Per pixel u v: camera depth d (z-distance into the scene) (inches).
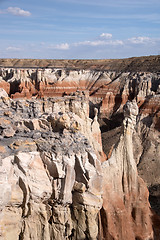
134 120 920.9
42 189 519.5
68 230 574.9
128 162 898.7
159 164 2484.0
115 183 871.7
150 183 2220.7
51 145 558.3
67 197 546.3
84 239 580.7
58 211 545.6
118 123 3897.6
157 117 3206.2
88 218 571.8
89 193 567.8
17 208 504.4
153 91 3956.7
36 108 813.9
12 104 809.5
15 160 511.8
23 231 517.3
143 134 3088.1
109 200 832.9
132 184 896.9
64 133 607.2
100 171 584.4
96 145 1021.2
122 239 844.6
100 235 788.6
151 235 912.3
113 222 824.3
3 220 482.6
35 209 522.0
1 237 474.6
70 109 1178.6
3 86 3508.9
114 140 2640.3
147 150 2785.4
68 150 559.8
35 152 540.1
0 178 459.8
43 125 657.6
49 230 549.0
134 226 890.7
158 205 1731.1
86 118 1189.1
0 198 457.1
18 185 500.4
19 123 653.9
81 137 624.7
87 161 580.7
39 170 530.6
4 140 568.7
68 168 539.5
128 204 888.9
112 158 883.4
